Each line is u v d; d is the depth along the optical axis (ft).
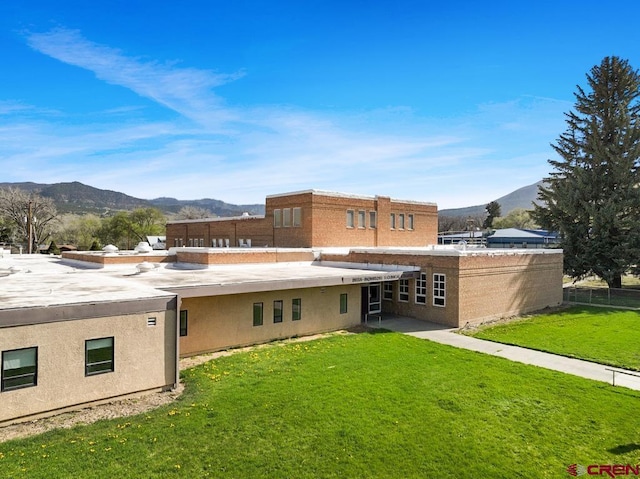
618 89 119.75
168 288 47.32
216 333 53.36
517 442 29.94
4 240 211.61
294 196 102.58
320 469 26.16
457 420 33.14
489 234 215.10
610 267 115.34
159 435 30.04
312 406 35.24
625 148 115.85
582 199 120.26
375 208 110.42
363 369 45.27
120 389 36.52
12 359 31.40
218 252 79.41
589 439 30.58
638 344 59.06
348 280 65.51
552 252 94.53
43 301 34.83
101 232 264.93
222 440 29.50
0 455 26.96
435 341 59.31
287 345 56.49
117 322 36.40
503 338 61.98
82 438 29.48
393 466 26.63
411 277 75.25
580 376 44.60
